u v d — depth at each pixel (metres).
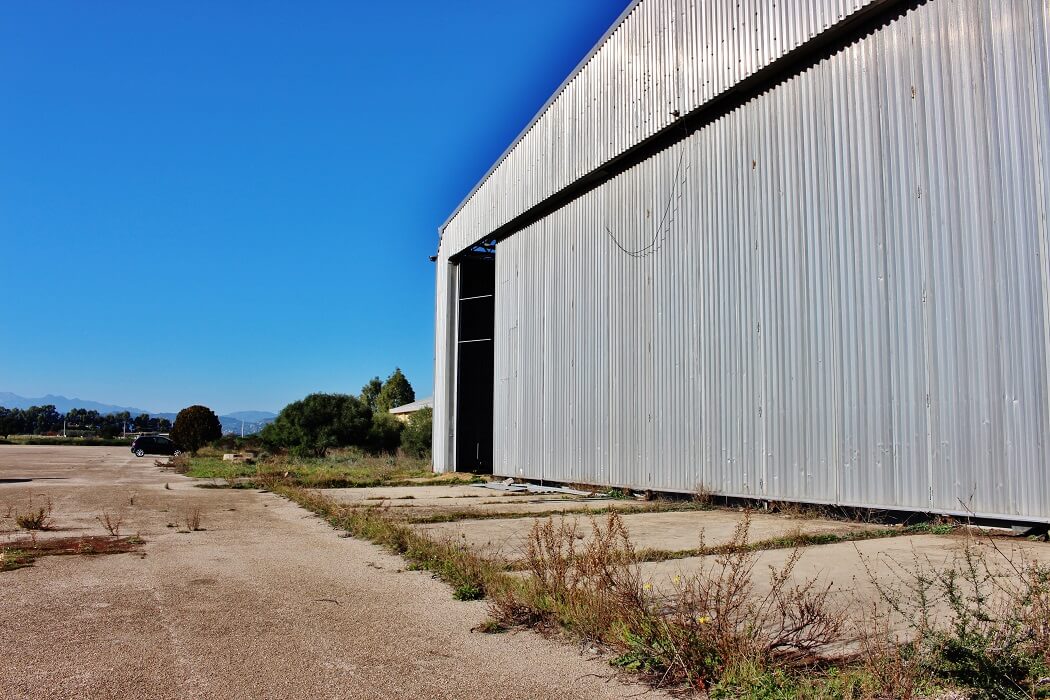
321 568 7.54
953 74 9.45
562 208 19.00
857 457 10.38
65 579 6.89
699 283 13.77
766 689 3.74
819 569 6.82
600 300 17.02
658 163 15.16
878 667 3.77
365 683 4.07
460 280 26.03
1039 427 8.29
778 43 11.87
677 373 14.22
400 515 11.98
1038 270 8.39
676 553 7.82
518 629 5.20
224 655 4.55
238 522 11.45
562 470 18.16
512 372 21.12
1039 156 8.46
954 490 9.11
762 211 12.34
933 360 9.45
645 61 15.35
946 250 9.38
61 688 3.94
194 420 44.84
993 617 4.72
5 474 25.03
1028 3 8.69
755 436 12.23
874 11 10.44
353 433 40.94
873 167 10.41
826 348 10.98
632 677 4.19
